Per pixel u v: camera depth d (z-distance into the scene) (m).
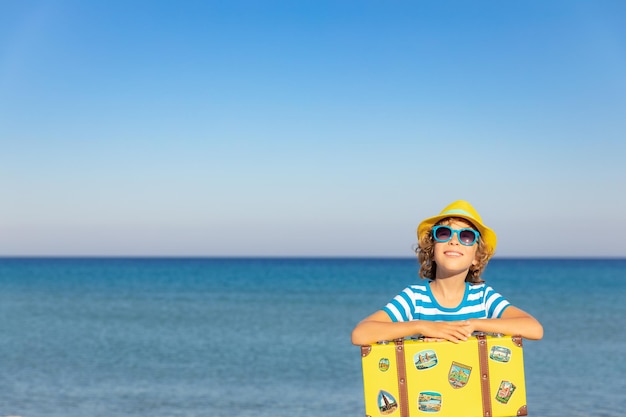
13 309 39.34
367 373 3.35
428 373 3.33
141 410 13.63
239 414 13.38
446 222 3.98
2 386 16.16
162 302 44.81
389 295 52.25
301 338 26.66
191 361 20.75
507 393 3.33
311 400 14.92
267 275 95.00
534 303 43.50
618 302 44.00
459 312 3.91
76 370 18.75
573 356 21.44
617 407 13.93
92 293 54.19
